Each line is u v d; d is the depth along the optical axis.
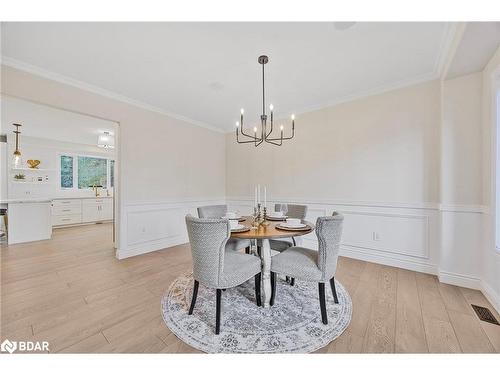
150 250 3.59
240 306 1.95
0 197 5.25
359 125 3.12
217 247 1.59
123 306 1.95
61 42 1.97
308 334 1.57
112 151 7.15
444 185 2.38
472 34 1.68
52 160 6.03
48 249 3.73
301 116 3.70
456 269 2.33
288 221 2.14
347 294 2.14
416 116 2.70
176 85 2.83
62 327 1.66
